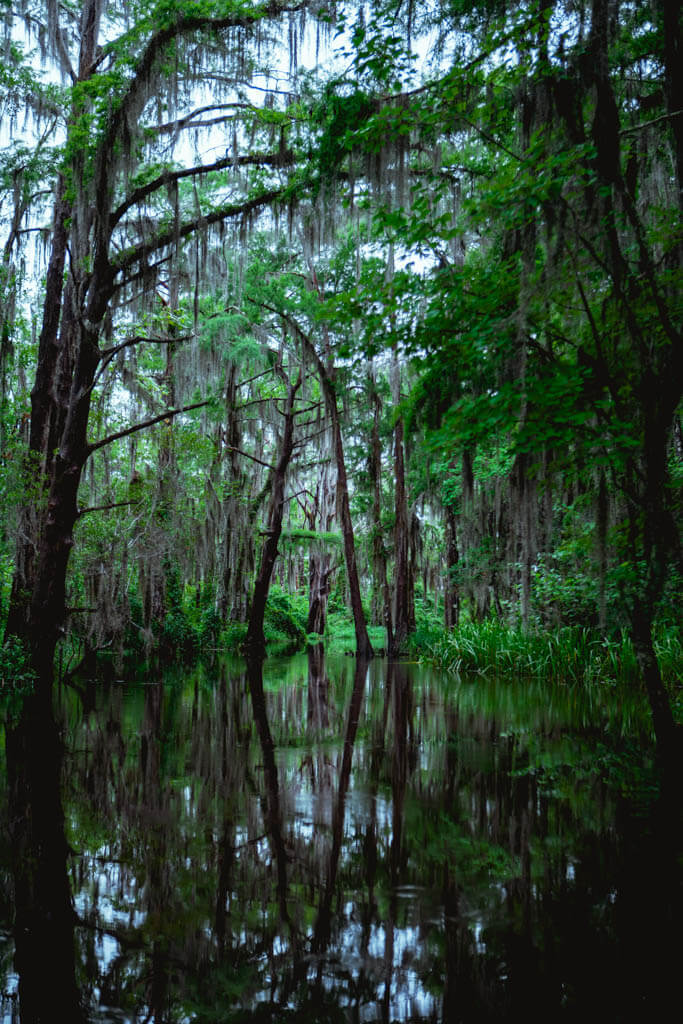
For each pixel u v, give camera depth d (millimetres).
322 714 9969
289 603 33594
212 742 7809
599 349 5824
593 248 5672
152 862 4094
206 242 12695
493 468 12750
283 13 11258
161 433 16312
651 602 6000
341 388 18656
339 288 17156
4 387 13859
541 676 12578
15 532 13312
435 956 2963
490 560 14641
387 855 4141
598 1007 2561
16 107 12594
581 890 3539
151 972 2928
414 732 8305
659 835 4316
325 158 9367
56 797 5473
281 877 3859
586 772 5980
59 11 12938
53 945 3107
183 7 10492
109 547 14914
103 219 11602
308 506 36125
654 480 5719
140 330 16484
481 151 10453
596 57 5418
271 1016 2562
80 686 13703
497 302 6180
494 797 5277
